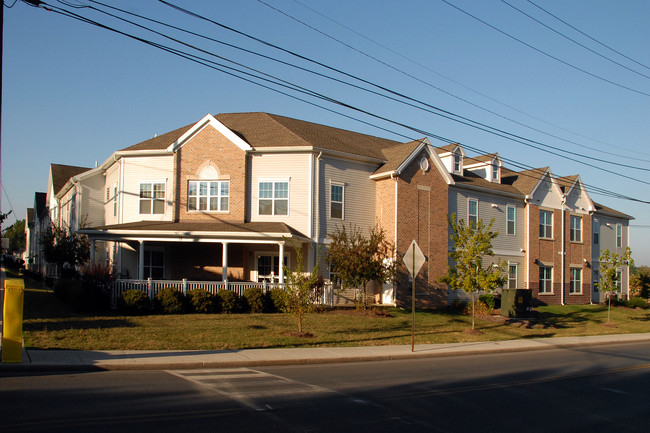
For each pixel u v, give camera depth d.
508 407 9.63
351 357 14.84
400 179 28.53
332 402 9.43
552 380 12.70
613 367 15.25
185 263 28.44
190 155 27.14
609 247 44.72
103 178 32.81
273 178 27.05
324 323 21.16
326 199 27.38
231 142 26.91
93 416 7.89
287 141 27.20
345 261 24.11
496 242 34.88
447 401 9.91
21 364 11.62
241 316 21.59
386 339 18.66
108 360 12.60
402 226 28.45
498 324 25.22
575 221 41.00
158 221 27.33
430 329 21.97
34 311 20.23
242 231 24.00
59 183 45.06
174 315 21.03
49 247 30.88
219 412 8.41
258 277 28.00
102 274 21.77
